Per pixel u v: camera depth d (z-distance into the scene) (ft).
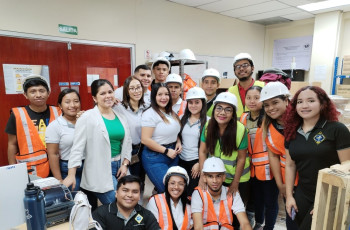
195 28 13.83
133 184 4.64
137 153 6.86
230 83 13.94
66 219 3.52
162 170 6.16
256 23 17.51
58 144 5.67
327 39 14.89
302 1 12.69
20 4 8.28
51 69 9.34
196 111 6.45
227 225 5.72
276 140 5.37
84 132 5.16
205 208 5.71
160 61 8.33
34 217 3.11
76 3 9.52
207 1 12.56
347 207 2.76
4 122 8.49
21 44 8.55
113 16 10.63
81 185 5.49
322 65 15.24
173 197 5.64
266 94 5.22
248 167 6.21
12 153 5.77
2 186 3.08
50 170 6.03
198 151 6.50
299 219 4.73
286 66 17.66
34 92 5.71
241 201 5.82
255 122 6.42
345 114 7.86
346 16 14.57
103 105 5.43
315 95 4.10
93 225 3.55
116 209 4.77
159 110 6.19
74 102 5.71
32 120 5.81
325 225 3.07
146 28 11.80
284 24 17.29
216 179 5.53
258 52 18.16
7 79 8.42
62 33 9.32
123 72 11.40
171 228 5.53
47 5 8.84
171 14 12.65
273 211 6.17
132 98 6.68
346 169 3.03
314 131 4.23
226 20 15.43
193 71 14.06
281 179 5.58
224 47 15.62
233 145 5.65
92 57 10.35
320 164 4.20
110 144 5.46
